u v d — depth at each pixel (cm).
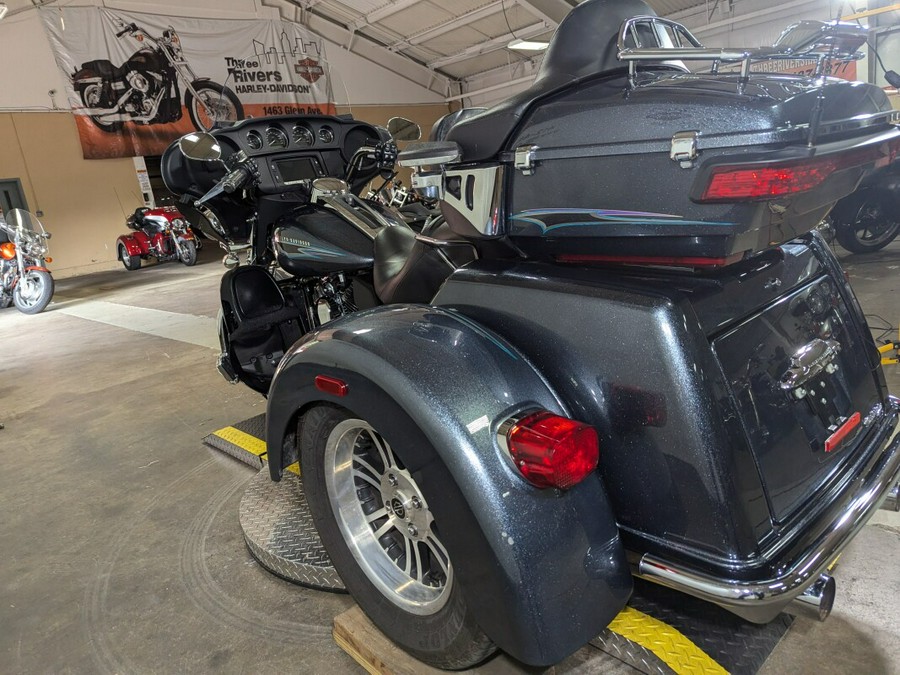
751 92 102
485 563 111
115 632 181
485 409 114
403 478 143
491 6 1375
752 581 104
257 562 207
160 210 1205
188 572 206
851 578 170
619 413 114
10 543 239
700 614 148
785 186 93
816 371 132
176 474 282
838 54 129
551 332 121
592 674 138
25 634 185
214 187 245
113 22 1296
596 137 111
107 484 280
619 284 117
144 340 572
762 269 131
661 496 112
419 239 172
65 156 1286
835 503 126
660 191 106
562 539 111
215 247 1447
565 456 105
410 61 1739
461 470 111
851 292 160
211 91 1414
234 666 163
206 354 493
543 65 145
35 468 308
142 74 1337
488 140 128
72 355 545
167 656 170
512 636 111
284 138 269
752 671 133
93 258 1344
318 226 241
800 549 113
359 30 1616
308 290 273
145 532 235
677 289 113
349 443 158
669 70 143
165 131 1380
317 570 185
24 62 1221
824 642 150
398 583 151
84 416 378
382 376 123
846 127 109
